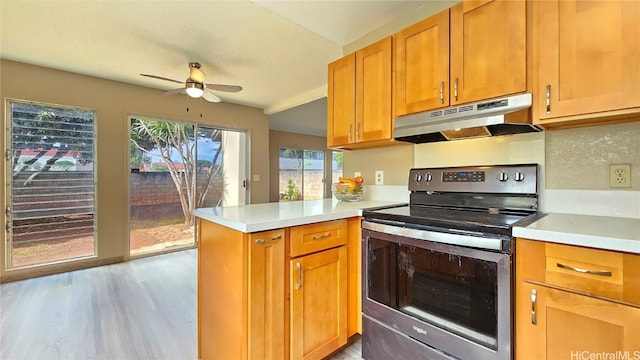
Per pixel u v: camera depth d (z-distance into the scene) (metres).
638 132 1.23
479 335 1.13
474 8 1.42
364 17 2.17
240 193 4.93
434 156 1.91
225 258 1.35
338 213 1.52
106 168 3.48
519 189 1.49
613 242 0.86
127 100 3.63
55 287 2.71
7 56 2.86
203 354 1.60
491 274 1.10
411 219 1.34
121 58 2.95
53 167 3.17
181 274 3.09
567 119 1.18
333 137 2.14
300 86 3.96
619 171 1.27
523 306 1.04
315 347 1.43
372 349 1.51
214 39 2.58
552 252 0.98
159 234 3.95
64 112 3.23
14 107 2.96
